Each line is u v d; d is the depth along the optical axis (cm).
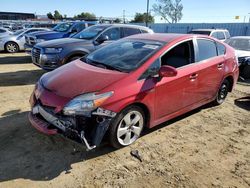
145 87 382
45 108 359
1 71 914
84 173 330
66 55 743
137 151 384
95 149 382
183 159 374
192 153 391
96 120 340
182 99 457
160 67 405
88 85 354
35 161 350
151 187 312
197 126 487
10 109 524
